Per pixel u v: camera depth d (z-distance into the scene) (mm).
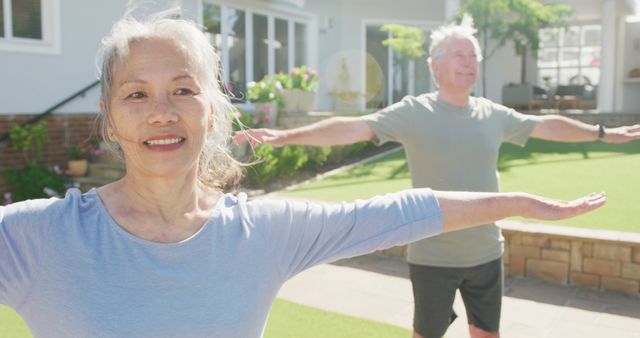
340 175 8648
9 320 3715
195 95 1237
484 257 2516
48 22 7898
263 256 1259
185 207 1286
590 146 10164
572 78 17453
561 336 3570
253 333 1228
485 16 12445
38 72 7758
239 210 1298
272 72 12156
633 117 11633
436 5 14758
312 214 1335
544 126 2803
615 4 12930
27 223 1181
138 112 1197
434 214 1312
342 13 14031
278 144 2600
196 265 1199
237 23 11172
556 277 4590
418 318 2582
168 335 1140
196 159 1273
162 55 1206
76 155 7969
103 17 8578
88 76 8430
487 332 2617
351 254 1313
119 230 1196
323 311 3951
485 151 2592
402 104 2666
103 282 1144
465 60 2533
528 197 1318
